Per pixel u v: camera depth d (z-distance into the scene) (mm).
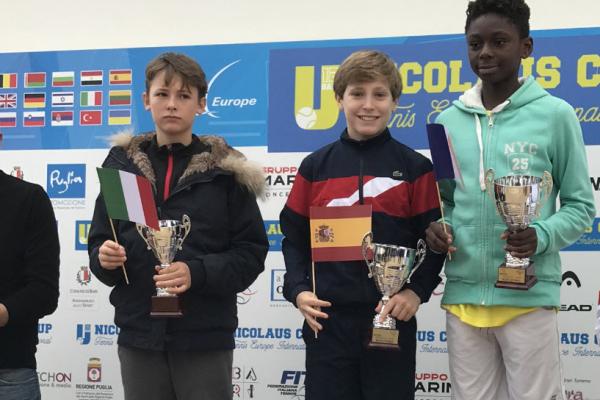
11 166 3650
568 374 3168
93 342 3535
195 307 2555
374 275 2473
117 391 3510
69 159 3607
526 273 2324
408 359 2514
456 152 2566
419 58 3324
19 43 3674
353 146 2639
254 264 2631
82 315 3551
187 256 2574
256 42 3459
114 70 3588
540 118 2482
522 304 2404
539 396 2420
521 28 2500
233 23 3486
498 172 2484
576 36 3203
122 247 2531
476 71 2527
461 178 2480
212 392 2576
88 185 3588
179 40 3533
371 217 2516
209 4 3512
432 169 2592
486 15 2473
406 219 2582
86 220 3578
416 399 3271
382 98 2584
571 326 3176
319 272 2578
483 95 2602
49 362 3562
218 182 2664
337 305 2531
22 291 2574
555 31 3221
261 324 3404
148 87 2701
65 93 3627
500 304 2426
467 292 2490
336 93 2668
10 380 2580
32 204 2682
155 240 2510
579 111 3193
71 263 3574
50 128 3629
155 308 2467
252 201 2697
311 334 2584
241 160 2670
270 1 3457
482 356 2486
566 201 2484
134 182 2510
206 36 3506
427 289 2523
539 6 3242
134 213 2506
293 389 3373
